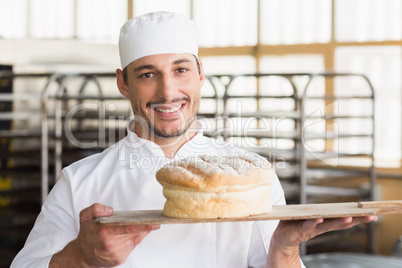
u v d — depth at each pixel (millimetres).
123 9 5934
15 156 4516
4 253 4520
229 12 5672
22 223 4664
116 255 1054
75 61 4949
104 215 1080
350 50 5250
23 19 6133
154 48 1278
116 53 5184
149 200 1361
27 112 4762
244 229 1356
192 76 1318
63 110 4875
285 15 5465
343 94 5293
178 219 1047
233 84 5668
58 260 1141
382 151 5227
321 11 5324
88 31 6043
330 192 4672
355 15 5207
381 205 1112
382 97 5184
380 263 2617
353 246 4781
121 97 4395
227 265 1356
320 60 5348
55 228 1349
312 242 4406
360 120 5246
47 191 4309
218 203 1073
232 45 5676
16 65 4703
